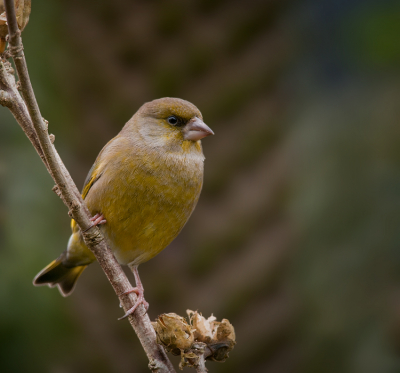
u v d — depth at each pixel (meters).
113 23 10.26
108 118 10.14
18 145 8.95
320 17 10.52
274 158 9.84
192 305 9.42
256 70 10.14
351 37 9.70
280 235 9.55
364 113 9.92
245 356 9.34
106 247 6.02
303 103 10.27
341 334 9.08
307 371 9.09
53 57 10.02
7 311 8.01
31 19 10.02
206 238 9.55
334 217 9.45
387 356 8.72
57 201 9.09
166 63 10.05
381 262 9.33
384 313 9.02
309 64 10.55
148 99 10.13
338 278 9.34
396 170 9.57
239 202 9.64
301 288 9.40
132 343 9.55
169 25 10.12
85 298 9.64
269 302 9.49
